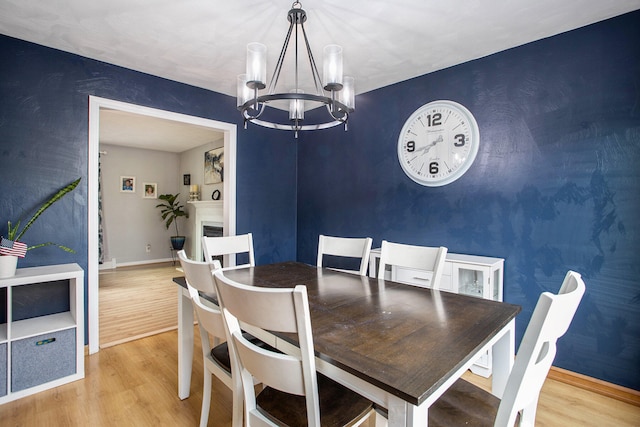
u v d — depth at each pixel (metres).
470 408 1.11
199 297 1.57
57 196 2.22
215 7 1.83
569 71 2.04
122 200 6.05
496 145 2.35
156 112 2.78
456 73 2.55
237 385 1.23
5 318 2.15
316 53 2.38
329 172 3.54
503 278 2.31
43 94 2.27
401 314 1.24
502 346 1.30
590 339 1.98
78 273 2.09
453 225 2.58
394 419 0.78
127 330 2.86
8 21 1.98
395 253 1.91
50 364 1.97
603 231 1.94
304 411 1.11
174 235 6.71
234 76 2.80
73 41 2.21
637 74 1.83
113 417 1.70
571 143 2.04
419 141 2.75
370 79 2.84
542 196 2.15
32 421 1.67
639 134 1.83
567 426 1.62
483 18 1.92
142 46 2.28
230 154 3.30
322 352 0.92
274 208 3.70
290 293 0.85
